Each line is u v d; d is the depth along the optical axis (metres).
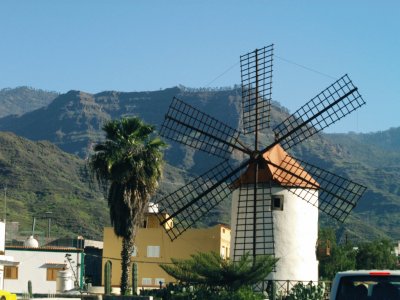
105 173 58.25
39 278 84.00
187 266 49.78
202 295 49.03
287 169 56.50
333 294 18.28
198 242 82.31
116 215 58.78
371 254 106.38
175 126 56.56
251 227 56.59
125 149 58.53
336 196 56.56
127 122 59.25
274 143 55.94
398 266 109.31
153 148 59.03
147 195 58.97
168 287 52.25
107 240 84.62
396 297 17.95
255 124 55.59
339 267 94.56
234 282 49.12
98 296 54.22
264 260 48.91
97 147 59.38
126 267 58.53
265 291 55.09
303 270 57.69
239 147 55.97
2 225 76.88
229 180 56.97
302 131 56.19
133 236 58.72
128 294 57.66
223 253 83.38
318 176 57.03
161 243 82.62
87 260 93.81
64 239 103.06
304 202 57.41
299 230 57.38
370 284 18.25
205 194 56.09
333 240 98.38
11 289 83.62
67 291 70.88
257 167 55.72
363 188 56.12
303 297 54.41
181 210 56.00
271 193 57.03
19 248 84.25
